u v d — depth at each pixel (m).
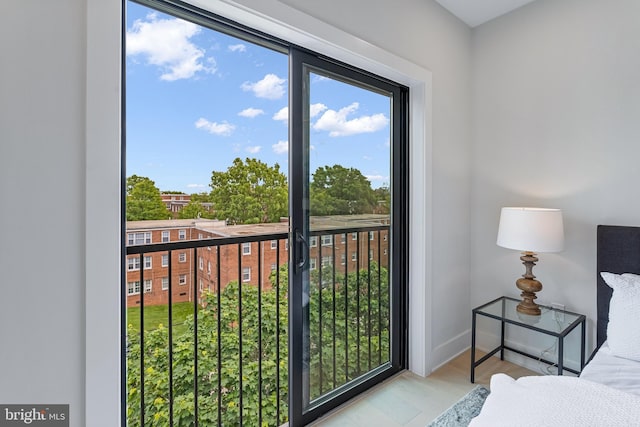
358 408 1.85
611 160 1.92
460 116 2.46
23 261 0.93
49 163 0.96
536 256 2.25
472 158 2.56
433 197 2.23
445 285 2.37
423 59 2.13
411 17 2.05
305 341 1.75
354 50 1.71
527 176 2.27
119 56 1.07
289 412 1.68
